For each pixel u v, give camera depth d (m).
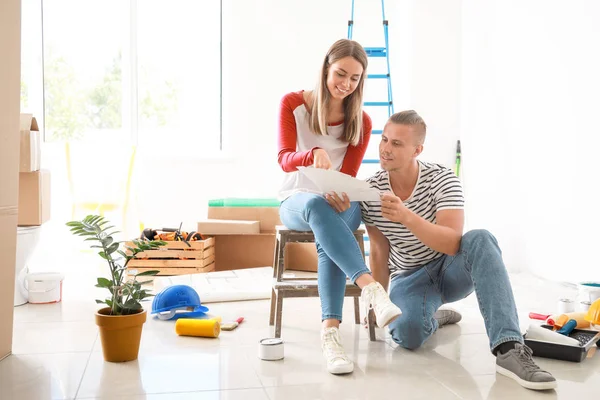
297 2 4.79
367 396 1.85
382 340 2.47
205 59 4.86
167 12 4.84
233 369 2.09
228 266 4.24
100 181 4.31
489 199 4.52
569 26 3.66
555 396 1.85
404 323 2.28
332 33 4.83
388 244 2.44
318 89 2.50
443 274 2.33
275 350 2.20
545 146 3.91
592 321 2.44
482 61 4.53
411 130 2.15
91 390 1.88
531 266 4.10
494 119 4.42
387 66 4.70
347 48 2.42
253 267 4.23
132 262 3.84
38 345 2.38
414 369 2.10
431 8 4.70
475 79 4.60
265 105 4.80
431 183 2.25
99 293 3.43
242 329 2.63
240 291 3.25
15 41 2.21
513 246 4.29
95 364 2.14
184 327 2.50
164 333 2.56
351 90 2.46
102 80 4.84
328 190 2.14
